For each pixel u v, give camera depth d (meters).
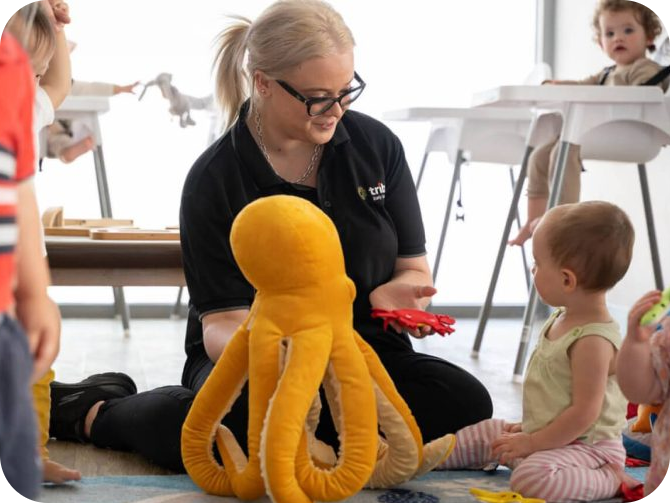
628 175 3.49
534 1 3.92
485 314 2.96
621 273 1.53
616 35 3.03
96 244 1.94
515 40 3.91
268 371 1.30
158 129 3.71
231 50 1.70
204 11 3.67
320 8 1.52
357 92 1.55
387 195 1.71
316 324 1.30
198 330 1.74
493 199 3.98
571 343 1.52
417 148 3.92
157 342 3.14
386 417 1.40
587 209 1.55
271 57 1.51
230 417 1.53
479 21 3.87
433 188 3.96
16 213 0.89
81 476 1.57
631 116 2.51
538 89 2.47
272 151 1.65
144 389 2.38
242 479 1.36
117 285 1.96
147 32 3.66
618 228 1.52
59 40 1.86
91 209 3.69
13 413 0.86
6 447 0.86
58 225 2.41
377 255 1.65
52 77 1.85
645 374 1.39
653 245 2.95
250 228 1.31
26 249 0.97
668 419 1.39
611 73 3.06
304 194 1.65
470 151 3.20
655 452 1.41
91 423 1.79
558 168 2.55
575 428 1.50
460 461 1.62
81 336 3.24
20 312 0.98
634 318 1.38
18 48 0.92
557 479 1.46
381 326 1.69
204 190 1.62
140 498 1.43
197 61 3.68
